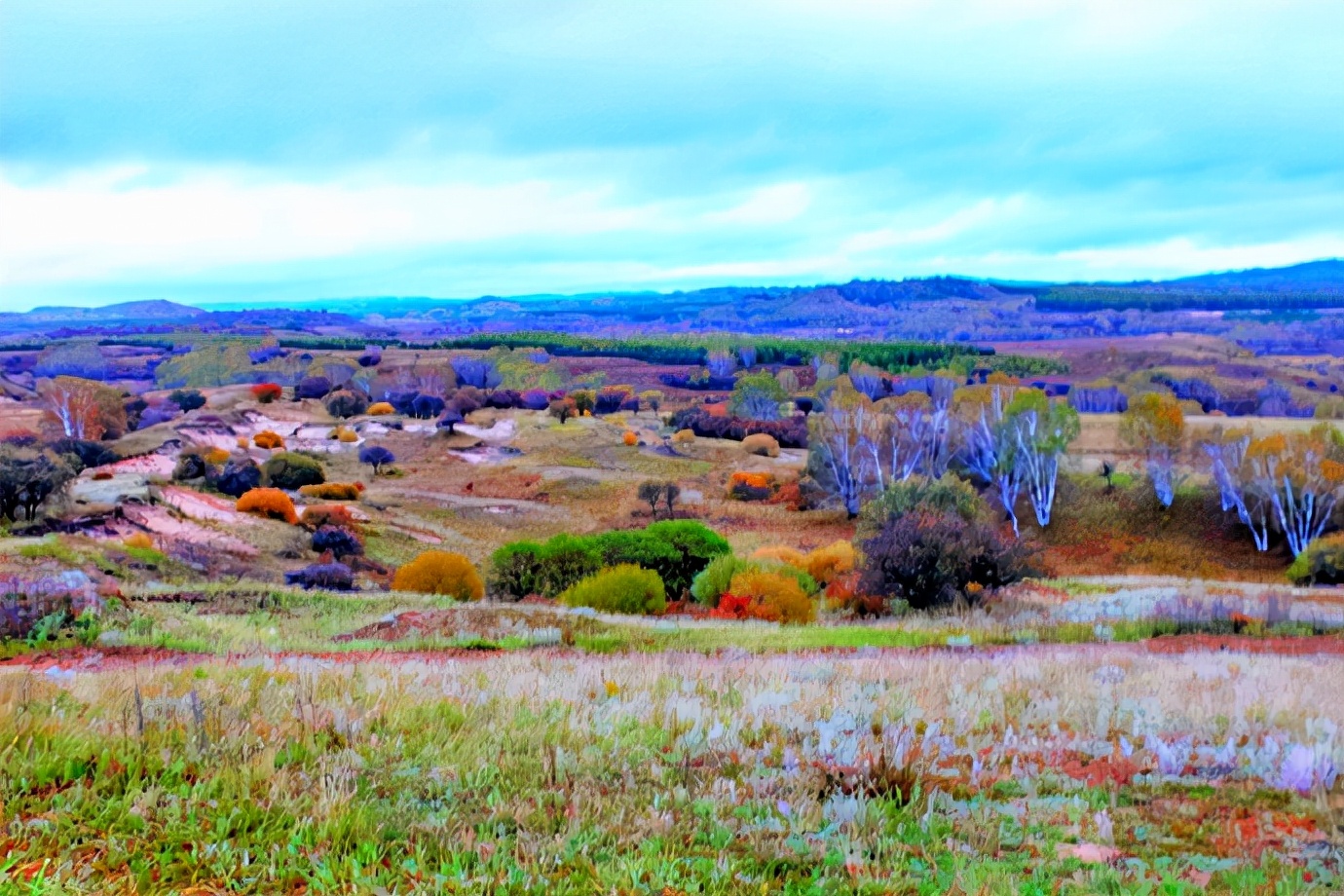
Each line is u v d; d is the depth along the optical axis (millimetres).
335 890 3441
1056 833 4266
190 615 17531
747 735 5973
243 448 79688
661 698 7328
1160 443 61188
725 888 3535
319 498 59531
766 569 25906
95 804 4133
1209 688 8328
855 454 63594
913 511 27156
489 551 51219
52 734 4957
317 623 18734
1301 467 55344
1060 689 8078
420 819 4156
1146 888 3500
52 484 37312
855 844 3943
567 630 16734
